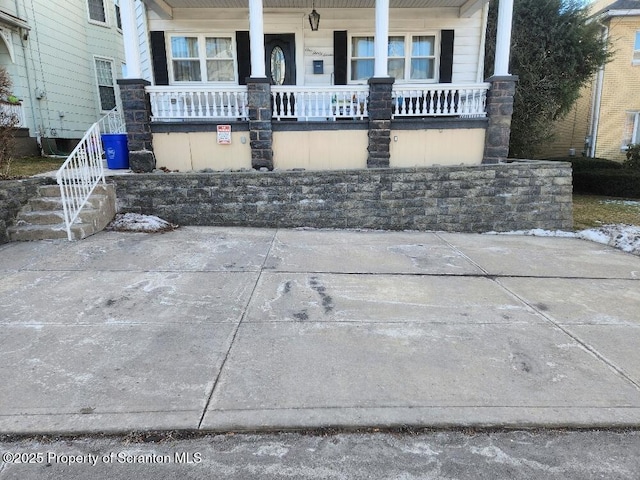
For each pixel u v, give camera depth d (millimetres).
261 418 2225
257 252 5406
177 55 9664
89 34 14383
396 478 1865
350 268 4859
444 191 7102
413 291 4168
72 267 4602
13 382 2498
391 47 9789
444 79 9836
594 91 15977
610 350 3020
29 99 11523
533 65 11281
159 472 1885
